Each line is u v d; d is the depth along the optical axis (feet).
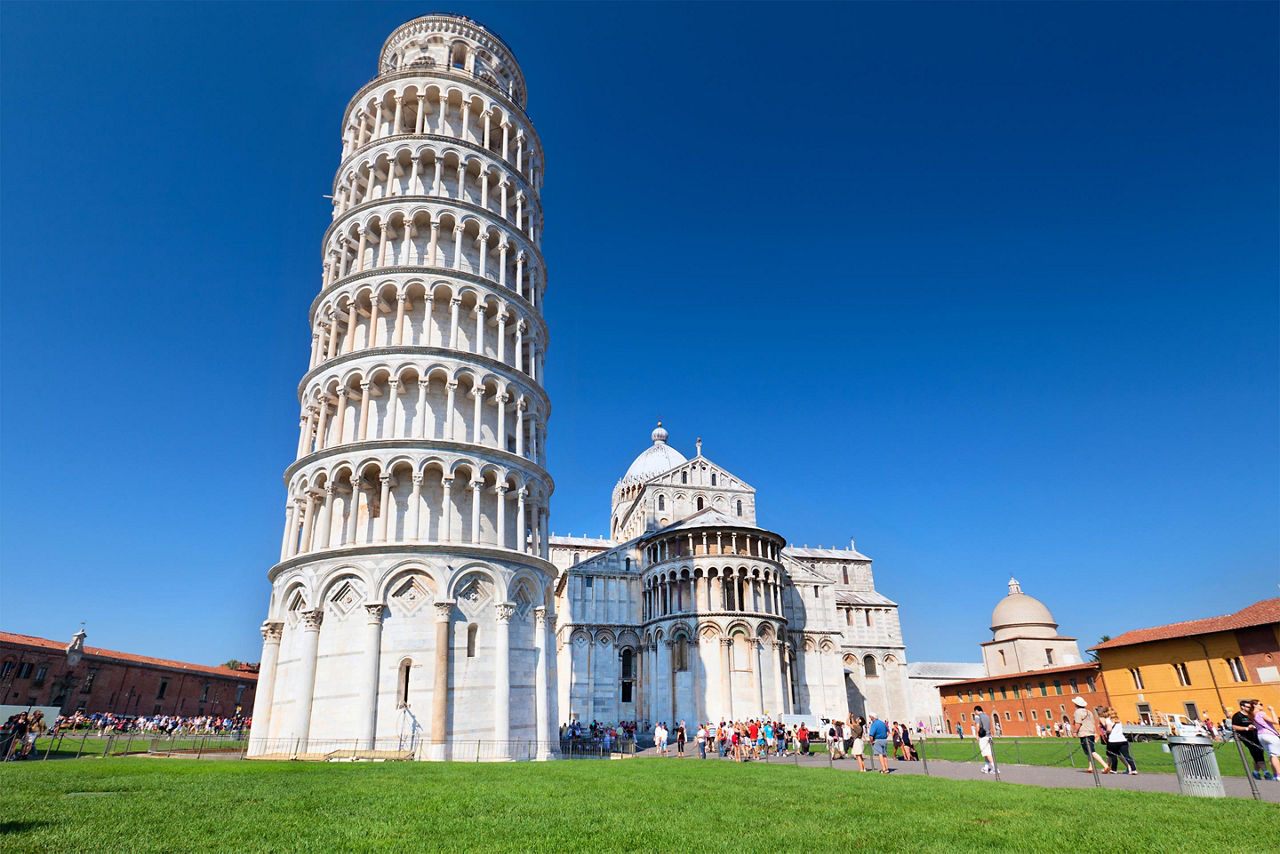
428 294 146.92
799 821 47.98
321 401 144.46
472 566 128.36
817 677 265.13
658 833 42.32
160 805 51.13
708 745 176.86
